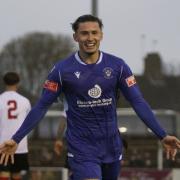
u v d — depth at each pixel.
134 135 25.77
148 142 24.59
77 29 7.54
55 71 7.58
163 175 20.78
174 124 28.81
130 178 20.88
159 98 74.56
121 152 7.84
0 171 12.84
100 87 7.51
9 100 12.78
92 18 7.52
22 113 12.81
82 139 7.64
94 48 7.47
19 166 12.95
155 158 23.70
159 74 78.38
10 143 7.53
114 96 7.62
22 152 12.90
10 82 12.84
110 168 7.84
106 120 7.62
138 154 24.16
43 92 7.66
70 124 7.69
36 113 7.59
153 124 7.51
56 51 86.25
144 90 75.81
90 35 7.45
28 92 71.94
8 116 12.75
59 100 7.86
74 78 7.51
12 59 86.12
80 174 7.61
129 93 7.60
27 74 85.69
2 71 85.56
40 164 25.31
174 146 7.43
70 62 7.57
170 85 76.94
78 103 7.57
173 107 73.00
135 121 26.94
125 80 7.58
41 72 85.81
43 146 26.20
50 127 27.34
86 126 7.61
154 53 78.75
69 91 7.58
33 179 21.61
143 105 7.56
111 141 7.70
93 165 7.61
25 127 7.58
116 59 7.61
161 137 7.48
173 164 22.70
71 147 7.69
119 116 27.38
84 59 7.55
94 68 7.51
